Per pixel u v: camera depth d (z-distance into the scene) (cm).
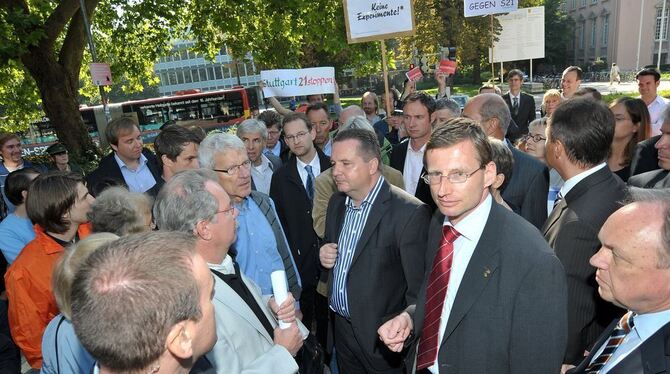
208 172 202
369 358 236
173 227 179
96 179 404
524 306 150
